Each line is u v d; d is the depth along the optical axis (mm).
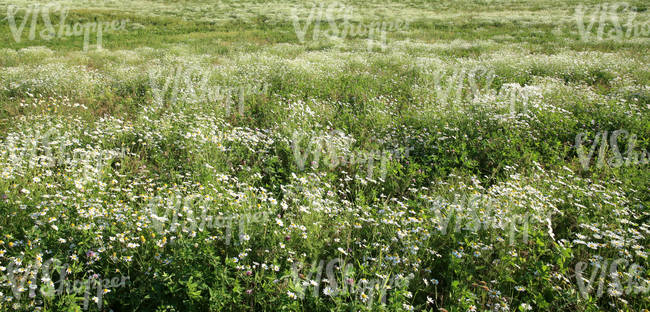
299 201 3777
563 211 3871
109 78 8648
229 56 13594
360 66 11016
